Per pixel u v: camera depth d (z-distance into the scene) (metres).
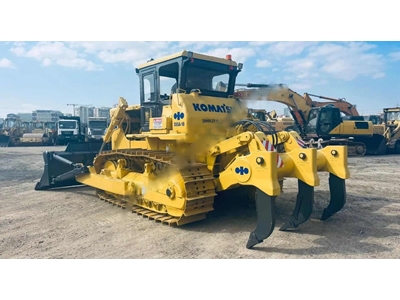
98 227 5.71
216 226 5.63
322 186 9.32
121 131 7.85
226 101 6.41
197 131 5.73
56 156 8.80
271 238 5.11
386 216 6.28
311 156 4.98
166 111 6.18
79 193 8.59
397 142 22.08
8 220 6.24
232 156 5.77
